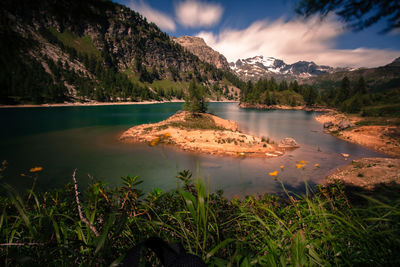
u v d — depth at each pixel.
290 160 21.50
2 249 0.78
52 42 148.88
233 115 78.62
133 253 0.53
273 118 69.25
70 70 139.75
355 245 0.85
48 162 19.91
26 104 89.19
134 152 24.02
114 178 15.51
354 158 22.75
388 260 0.75
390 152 25.22
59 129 39.66
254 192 13.48
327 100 123.38
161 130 34.75
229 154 23.53
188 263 0.53
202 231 0.93
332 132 41.06
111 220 0.82
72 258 0.76
